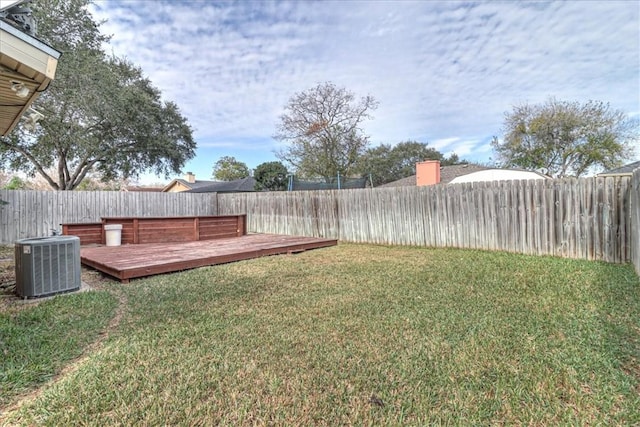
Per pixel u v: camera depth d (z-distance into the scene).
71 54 10.30
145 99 12.62
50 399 1.93
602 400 1.93
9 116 3.73
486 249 7.37
